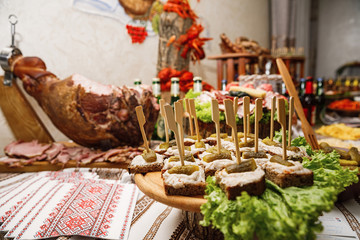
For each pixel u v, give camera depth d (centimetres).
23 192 106
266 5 417
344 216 85
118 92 142
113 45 228
